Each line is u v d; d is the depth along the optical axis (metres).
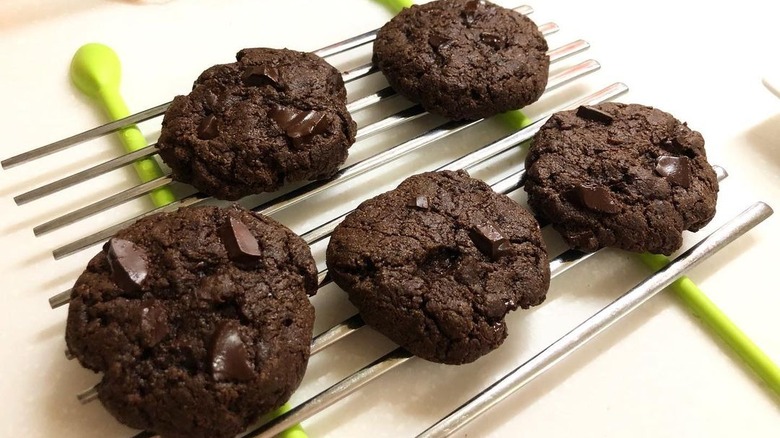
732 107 0.36
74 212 0.27
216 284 0.23
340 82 0.30
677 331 0.29
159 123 0.31
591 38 0.38
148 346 0.23
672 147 0.30
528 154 0.30
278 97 0.28
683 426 0.27
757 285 0.30
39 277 0.27
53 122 0.31
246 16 0.36
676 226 0.28
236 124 0.28
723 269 0.30
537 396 0.27
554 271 0.28
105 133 0.29
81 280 0.24
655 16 0.40
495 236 0.26
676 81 0.37
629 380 0.27
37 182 0.29
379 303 0.25
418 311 0.25
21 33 0.34
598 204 0.28
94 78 0.31
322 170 0.28
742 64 0.38
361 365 0.26
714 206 0.29
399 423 0.26
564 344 0.26
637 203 0.28
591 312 0.29
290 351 0.23
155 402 0.22
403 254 0.26
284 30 0.35
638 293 0.28
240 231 0.24
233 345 0.23
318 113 0.28
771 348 0.28
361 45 0.34
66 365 0.25
